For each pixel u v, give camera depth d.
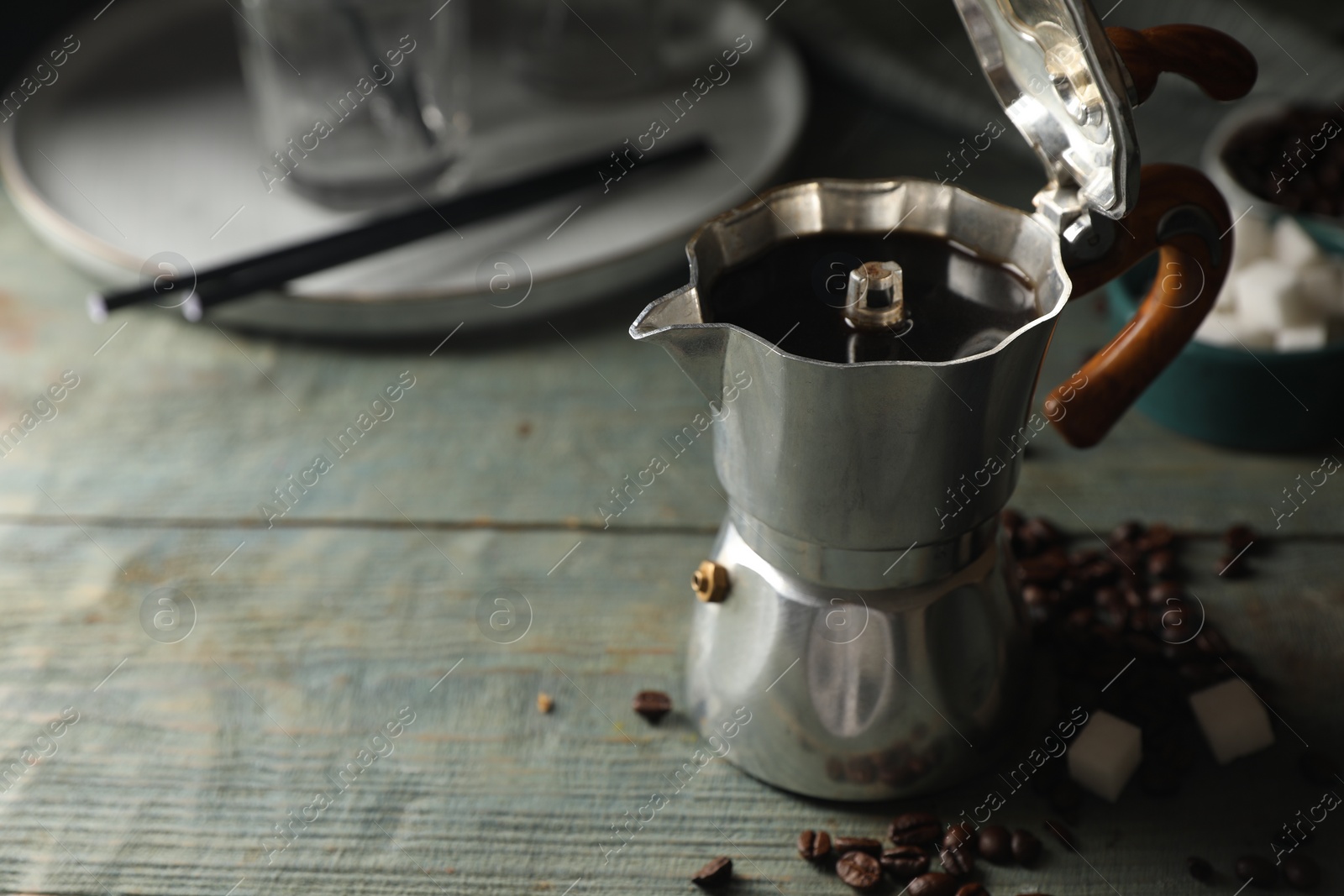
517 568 0.63
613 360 0.72
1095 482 0.65
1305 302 0.65
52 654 0.60
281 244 0.74
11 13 0.92
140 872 0.54
